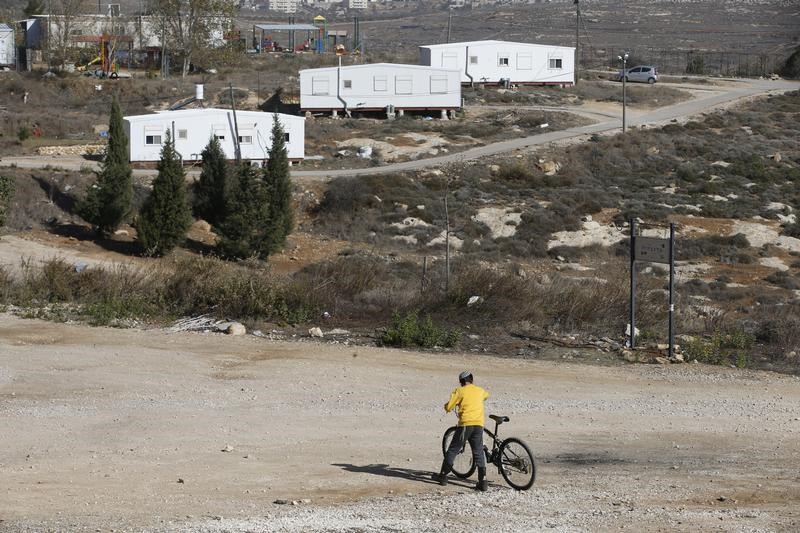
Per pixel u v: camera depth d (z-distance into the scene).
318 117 199.88
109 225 120.50
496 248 126.69
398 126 190.25
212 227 122.56
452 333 61.53
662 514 29.19
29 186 134.25
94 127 197.75
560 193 148.62
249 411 45.75
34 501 31.11
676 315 69.25
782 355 60.59
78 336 61.22
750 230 132.50
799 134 193.12
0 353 56.12
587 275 112.12
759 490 32.81
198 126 158.00
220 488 33.22
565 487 33.53
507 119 196.50
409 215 138.25
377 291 72.25
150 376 52.03
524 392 50.47
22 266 85.88
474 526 27.59
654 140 177.88
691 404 48.53
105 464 36.75
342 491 33.00
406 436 41.78
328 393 49.50
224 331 63.72
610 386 52.16
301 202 142.25
